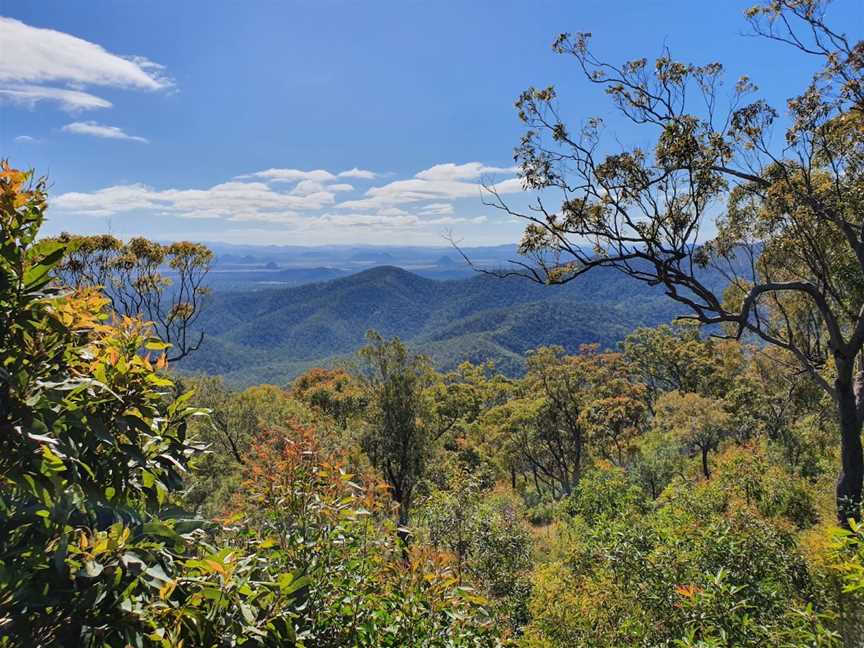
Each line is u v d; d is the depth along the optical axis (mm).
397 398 16984
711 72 7863
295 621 2703
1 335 1650
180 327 25000
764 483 10406
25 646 1407
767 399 23750
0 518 1521
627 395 34688
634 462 22453
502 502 16641
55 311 1802
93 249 20797
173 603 1815
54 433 1586
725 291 18859
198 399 16953
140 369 1921
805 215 9672
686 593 4516
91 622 1542
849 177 9703
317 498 3109
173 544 2012
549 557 12281
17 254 1654
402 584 3422
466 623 3492
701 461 20969
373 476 3701
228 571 1990
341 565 3143
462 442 33062
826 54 8430
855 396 9367
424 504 11586
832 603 5129
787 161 10109
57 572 1470
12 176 1704
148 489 1964
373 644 3025
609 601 5902
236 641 1909
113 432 1794
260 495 3121
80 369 1900
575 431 32875
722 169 8453
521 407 34656
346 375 32094
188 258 24828
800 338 16234
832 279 12781
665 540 6312
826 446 16438
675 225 8188
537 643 6262
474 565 9992
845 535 3592
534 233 8570
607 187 8141
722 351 38875
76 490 1660
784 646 3947
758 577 5473
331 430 9312
